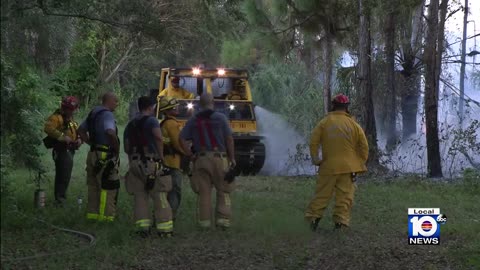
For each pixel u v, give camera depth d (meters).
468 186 14.91
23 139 10.85
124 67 39.97
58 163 11.45
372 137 18.06
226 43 23.66
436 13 17.47
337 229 9.87
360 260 8.10
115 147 10.16
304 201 12.83
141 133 9.20
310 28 22.19
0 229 9.23
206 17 23.47
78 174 16.48
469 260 7.74
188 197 12.78
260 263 7.94
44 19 13.63
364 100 18.22
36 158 11.77
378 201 13.05
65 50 16.06
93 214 10.22
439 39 17.78
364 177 17.27
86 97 33.97
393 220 10.95
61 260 7.71
